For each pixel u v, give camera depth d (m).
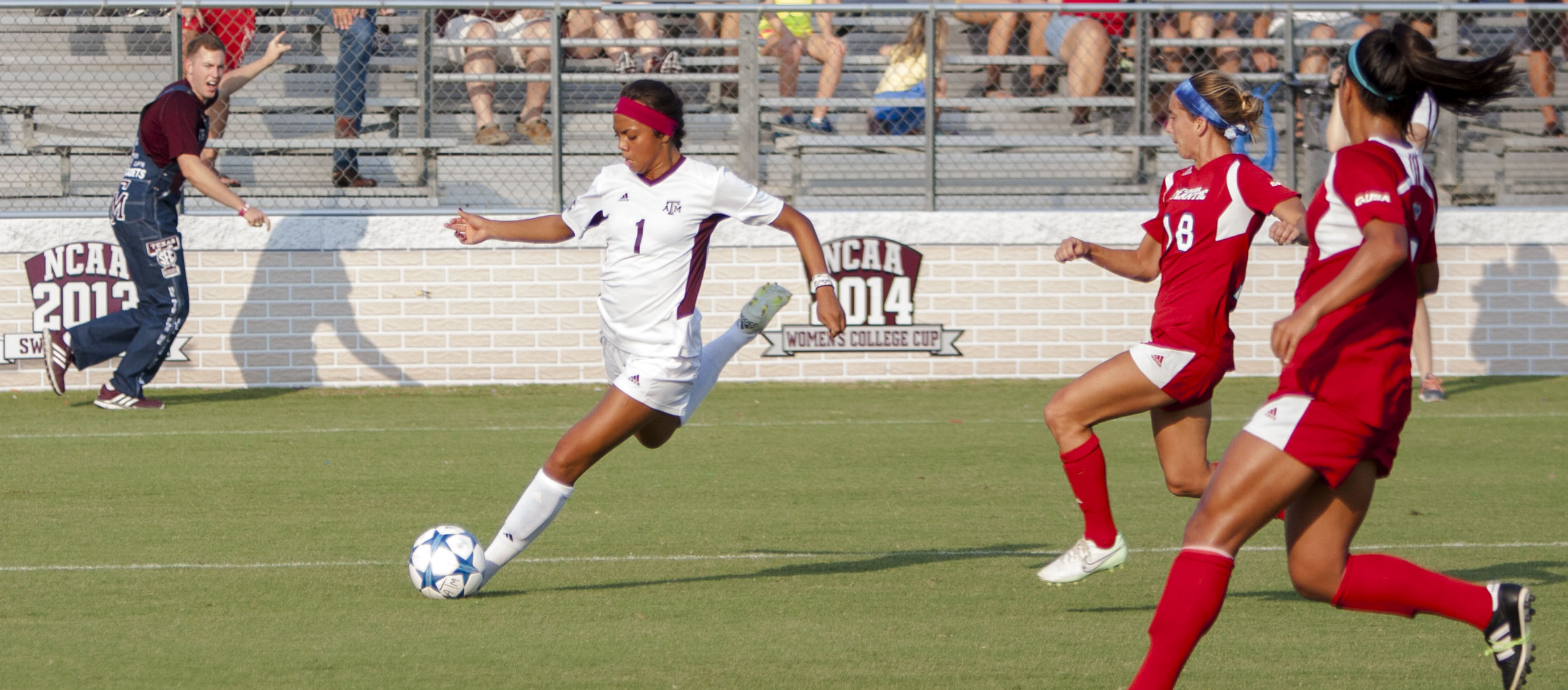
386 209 43.38
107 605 18.91
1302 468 13.32
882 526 24.47
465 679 15.68
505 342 42.28
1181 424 19.36
